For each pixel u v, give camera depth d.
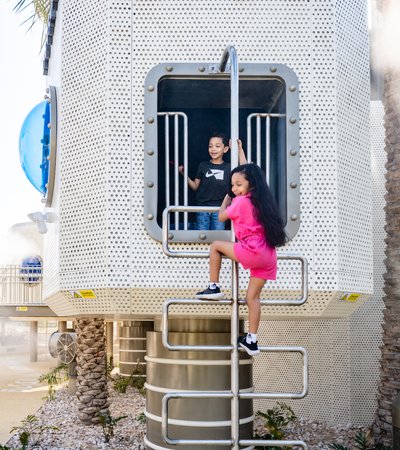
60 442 8.44
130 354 14.91
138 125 5.62
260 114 5.71
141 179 5.58
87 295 5.75
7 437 8.80
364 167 6.02
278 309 5.73
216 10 5.75
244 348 4.62
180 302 4.60
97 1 5.82
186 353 6.12
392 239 6.99
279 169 6.16
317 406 9.10
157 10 5.72
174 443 4.61
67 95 6.03
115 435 8.78
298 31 5.77
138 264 5.50
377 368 8.94
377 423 6.97
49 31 7.70
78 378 9.76
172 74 5.65
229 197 4.75
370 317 9.01
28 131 9.14
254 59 5.72
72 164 5.91
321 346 9.16
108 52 5.67
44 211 8.34
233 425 4.61
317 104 5.71
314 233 5.59
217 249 4.57
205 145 6.92
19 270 14.39
